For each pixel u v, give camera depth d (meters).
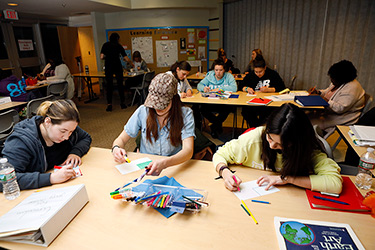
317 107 2.66
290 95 3.18
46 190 1.10
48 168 1.42
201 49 6.86
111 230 0.94
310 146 1.10
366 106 2.61
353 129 1.94
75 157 1.47
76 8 5.57
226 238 0.89
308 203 1.08
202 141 1.76
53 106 1.25
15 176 1.18
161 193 1.12
